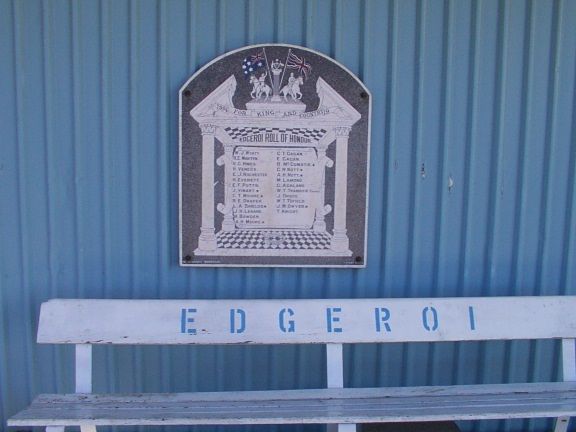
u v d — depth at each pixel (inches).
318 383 127.5
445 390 109.8
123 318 110.9
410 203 123.3
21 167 120.0
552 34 120.5
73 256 122.9
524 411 99.6
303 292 124.2
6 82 118.5
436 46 119.9
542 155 123.5
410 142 122.1
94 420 96.4
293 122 118.4
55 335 109.9
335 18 118.3
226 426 129.7
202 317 111.4
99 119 119.6
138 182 121.1
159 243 122.4
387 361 127.9
